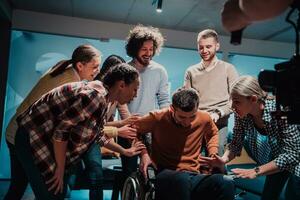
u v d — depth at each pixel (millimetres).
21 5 4594
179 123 2176
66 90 1590
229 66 2814
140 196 1883
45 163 1634
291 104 828
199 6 4246
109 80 1728
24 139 1654
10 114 4750
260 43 5586
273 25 4715
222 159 2080
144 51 2645
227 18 722
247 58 5562
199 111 2270
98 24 5027
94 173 2369
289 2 642
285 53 5660
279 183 2125
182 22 4945
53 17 4891
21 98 4801
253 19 667
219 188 1975
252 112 1994
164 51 5293
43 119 1626
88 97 1561
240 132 2227
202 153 2373
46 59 4898
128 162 2562
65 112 1573
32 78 4848
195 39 5363
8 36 4598
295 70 808
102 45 5039
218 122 2672
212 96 2750
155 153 2230
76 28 4961
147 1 4164
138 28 2738
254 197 3613
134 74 1731
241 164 3482
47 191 1643
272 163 1877
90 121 1616
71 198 3730
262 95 1929
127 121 2316
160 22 4996
